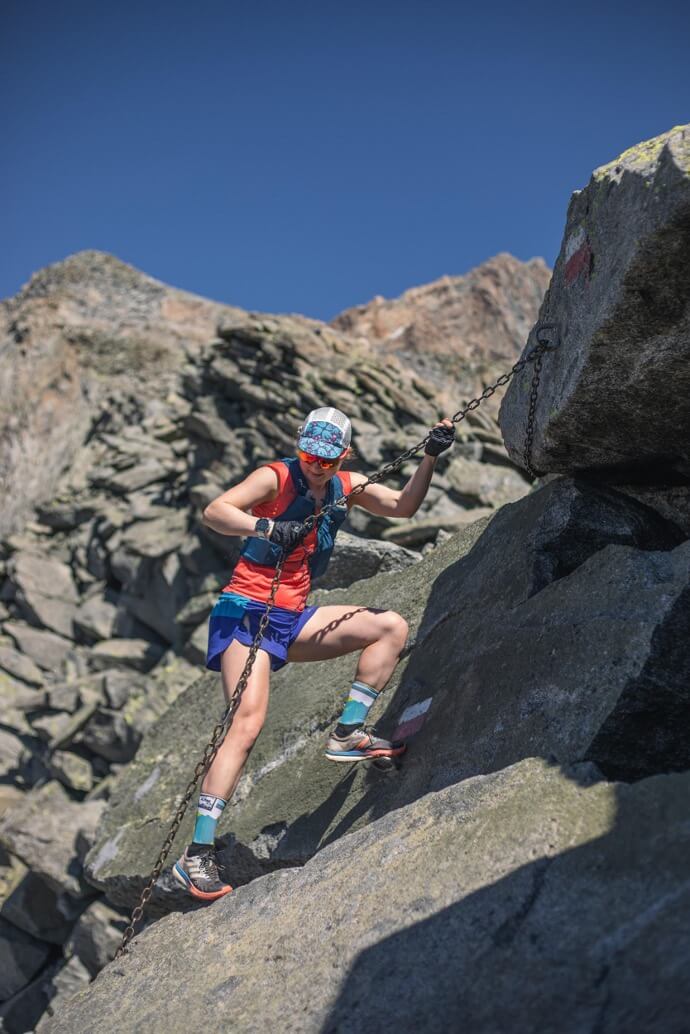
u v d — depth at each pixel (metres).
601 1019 2.13
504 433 4.42
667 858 2.40
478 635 4.07
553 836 2.65
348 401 13.10
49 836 10.20
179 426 17.30
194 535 13.43
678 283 3.17
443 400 13.91
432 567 5.14
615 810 2.63
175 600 13.47
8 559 15.99
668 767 3.07
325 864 3.26
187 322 27.88
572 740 3.11
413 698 4.20
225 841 4.52
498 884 2.61
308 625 3.76
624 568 3.44
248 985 2.93
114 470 16.70
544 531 4.08
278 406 13.37
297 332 14.15
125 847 5.41
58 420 23.09
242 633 3.65
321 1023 2.59
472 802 3.00
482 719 3.59
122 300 28.20
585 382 3.62
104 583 14.95
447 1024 2.35
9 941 9.75
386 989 2.54
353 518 10.30
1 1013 9.49
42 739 13.24
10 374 24.45
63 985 9.13
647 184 3.17
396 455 12.38
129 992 3.36
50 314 26.11
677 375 3.47
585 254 3.60
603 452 4.00
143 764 6.08
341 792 4.17
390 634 3.75
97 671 13.71
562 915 2.42
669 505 4.25
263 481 3.61
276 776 4.67
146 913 5.49
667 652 3.06
